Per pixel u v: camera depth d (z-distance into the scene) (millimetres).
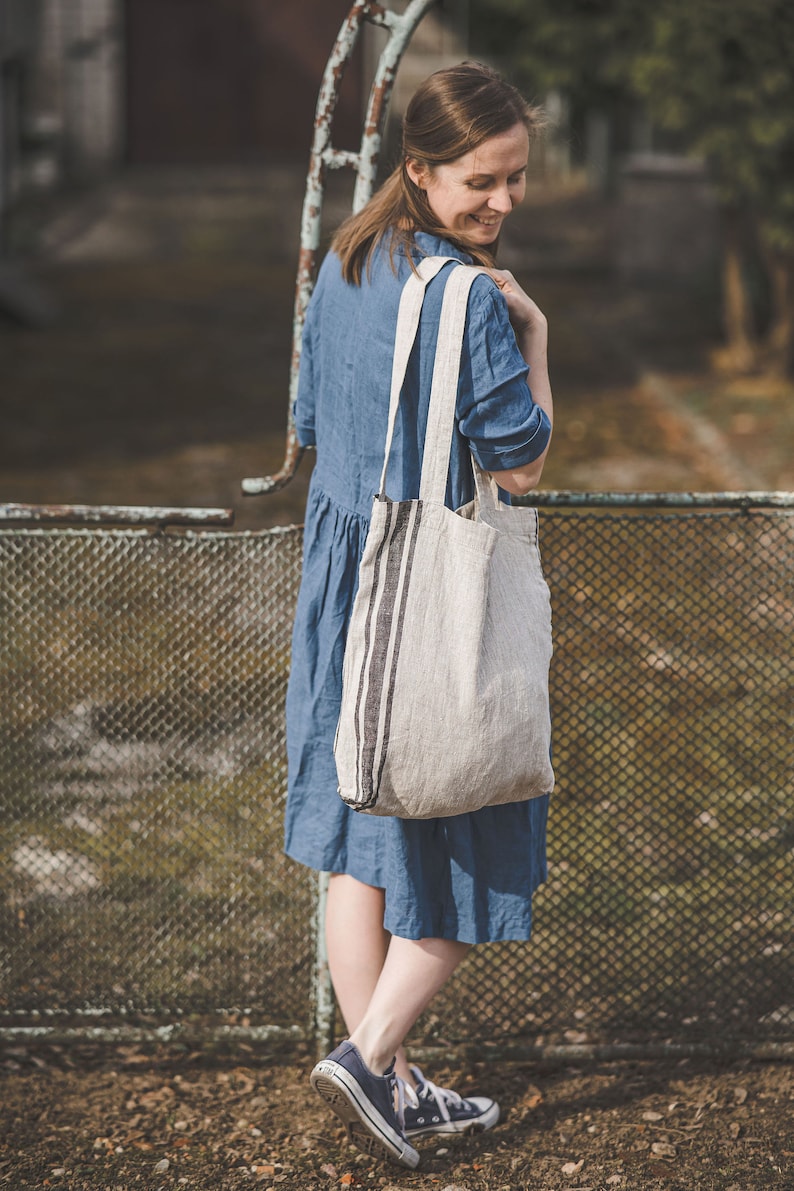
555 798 2934
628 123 13195
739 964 2916
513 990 3010
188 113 19531
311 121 19734
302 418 2506
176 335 11094
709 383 9375
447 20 18141
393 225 2234
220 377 9812
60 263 13875
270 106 19641
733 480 7246
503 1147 2578
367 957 2500
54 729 2885
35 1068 2861
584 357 10359
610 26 9039
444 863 2344
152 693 2848
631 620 2828
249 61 19453
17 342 10766
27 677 2908
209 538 2764
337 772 2229
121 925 2914
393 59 2537
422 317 2127
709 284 12023
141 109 19438
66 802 2914
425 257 2162
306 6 19328
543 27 9680
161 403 9094
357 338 2229
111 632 2820
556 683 2861
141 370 9977
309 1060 2910
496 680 2154
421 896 2322
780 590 2809
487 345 2105
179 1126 2662
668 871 2934
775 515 2775
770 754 2916
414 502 2133
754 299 10570
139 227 15695
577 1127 2643
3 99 14641
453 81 2166
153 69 19344
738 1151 2543
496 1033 2887
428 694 2131
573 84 9984
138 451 7957
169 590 2791
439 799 2170
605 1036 2896
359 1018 2525
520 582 2209
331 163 2582
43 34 18422
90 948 2924
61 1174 2500
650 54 8141
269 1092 2787
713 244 12352
